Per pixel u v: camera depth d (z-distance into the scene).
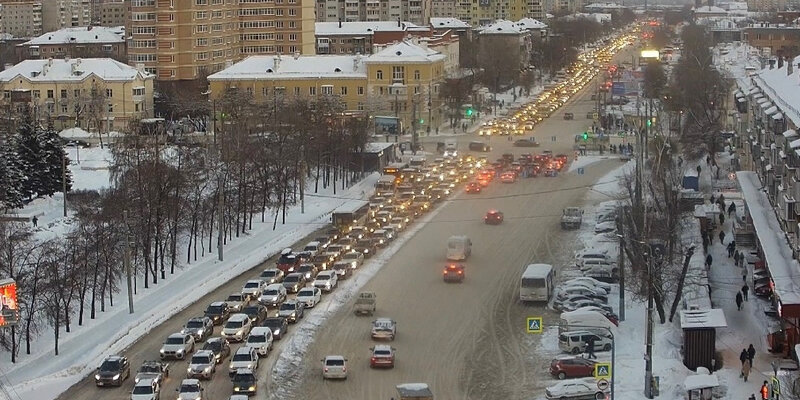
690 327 116.81
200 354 118.56
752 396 104.19
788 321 120.19
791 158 136.75
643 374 115.31
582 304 139.00
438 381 117.38
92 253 147.38
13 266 136.00
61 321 134.50
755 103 193.38
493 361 123.62
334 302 148.00
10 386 115.69
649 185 171.38
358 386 115.75
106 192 192.25
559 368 117.00
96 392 113.62
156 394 110.00
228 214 187.00
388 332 130.75
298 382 116.75
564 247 179.75
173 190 178.75
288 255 164.75
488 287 155.62
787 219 137.62
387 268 167.25
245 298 144.12
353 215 192.50
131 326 136.75
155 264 160.88
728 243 170.88
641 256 143.25
